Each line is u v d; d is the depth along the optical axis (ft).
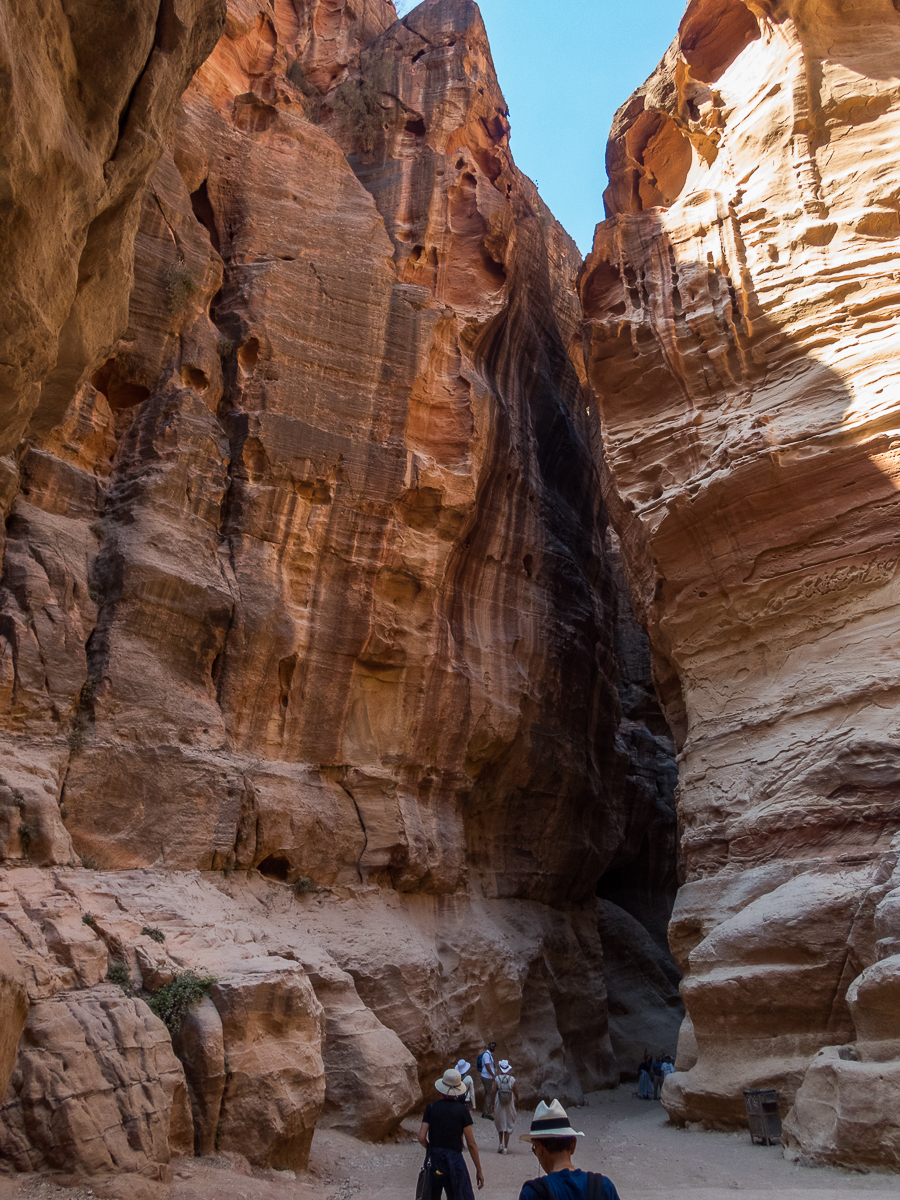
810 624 53.42
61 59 19.30
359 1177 32.22
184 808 44.57
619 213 72.59
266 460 54.70
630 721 103.04
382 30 87.66
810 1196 27.53
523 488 73.10
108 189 22.44
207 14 24.90
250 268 59.47
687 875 53.98
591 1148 39.58
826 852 46.65
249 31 73.10
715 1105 41.96
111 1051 27.22
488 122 81.20
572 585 77.51
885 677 48.29
